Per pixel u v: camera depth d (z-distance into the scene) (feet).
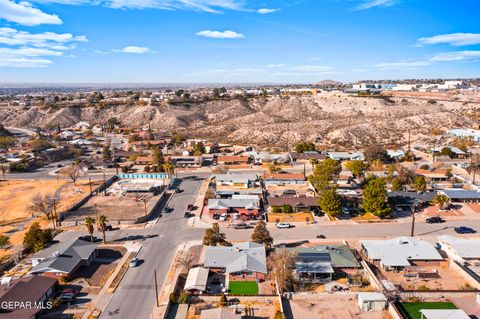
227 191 385.70
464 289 209.46
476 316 184.65
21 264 248.52
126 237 287.69
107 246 272.10
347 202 346.33
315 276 222.69
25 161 544.62
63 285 219.61
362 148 609.83
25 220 328.90
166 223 315.58
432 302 197.16
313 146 576.61
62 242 266.36
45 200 350.02
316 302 199.21
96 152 654.94
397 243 252.42
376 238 279.90
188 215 331.98
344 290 210.38
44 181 460.14
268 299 200.85
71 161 586.04
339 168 422.82
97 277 228.63
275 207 336.08
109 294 209.36
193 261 244.42
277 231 294.87
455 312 178.09
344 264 230.48
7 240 272.72
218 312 181.68
